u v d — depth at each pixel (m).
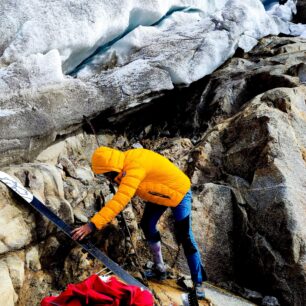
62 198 3.94
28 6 4.77
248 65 5.77
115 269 3.59
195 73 5.24
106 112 4.71
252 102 4.85
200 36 5.54
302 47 6.04
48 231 3.73
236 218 4.39
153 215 3.92
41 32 4.64
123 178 3.60
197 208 4.35
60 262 3.80
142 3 5.41
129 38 5.36
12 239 3.48
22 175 3.79
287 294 4.02
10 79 4.26
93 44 4.99
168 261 4.24
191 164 4.71
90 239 3.88
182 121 5.36
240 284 4.31
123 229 4.15
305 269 3.98
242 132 4.63
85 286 3.11
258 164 4.40
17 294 3.45
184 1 6.15
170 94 5.25
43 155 4.24
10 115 3.96
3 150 3.82
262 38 6.29
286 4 7.66
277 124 4.48
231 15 5.88
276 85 5.20
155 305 3.71
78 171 4.38
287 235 4.06
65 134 4.45
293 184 4.24
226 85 5.44
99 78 4.86
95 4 4.96
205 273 3.93
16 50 4.54
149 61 5.12
